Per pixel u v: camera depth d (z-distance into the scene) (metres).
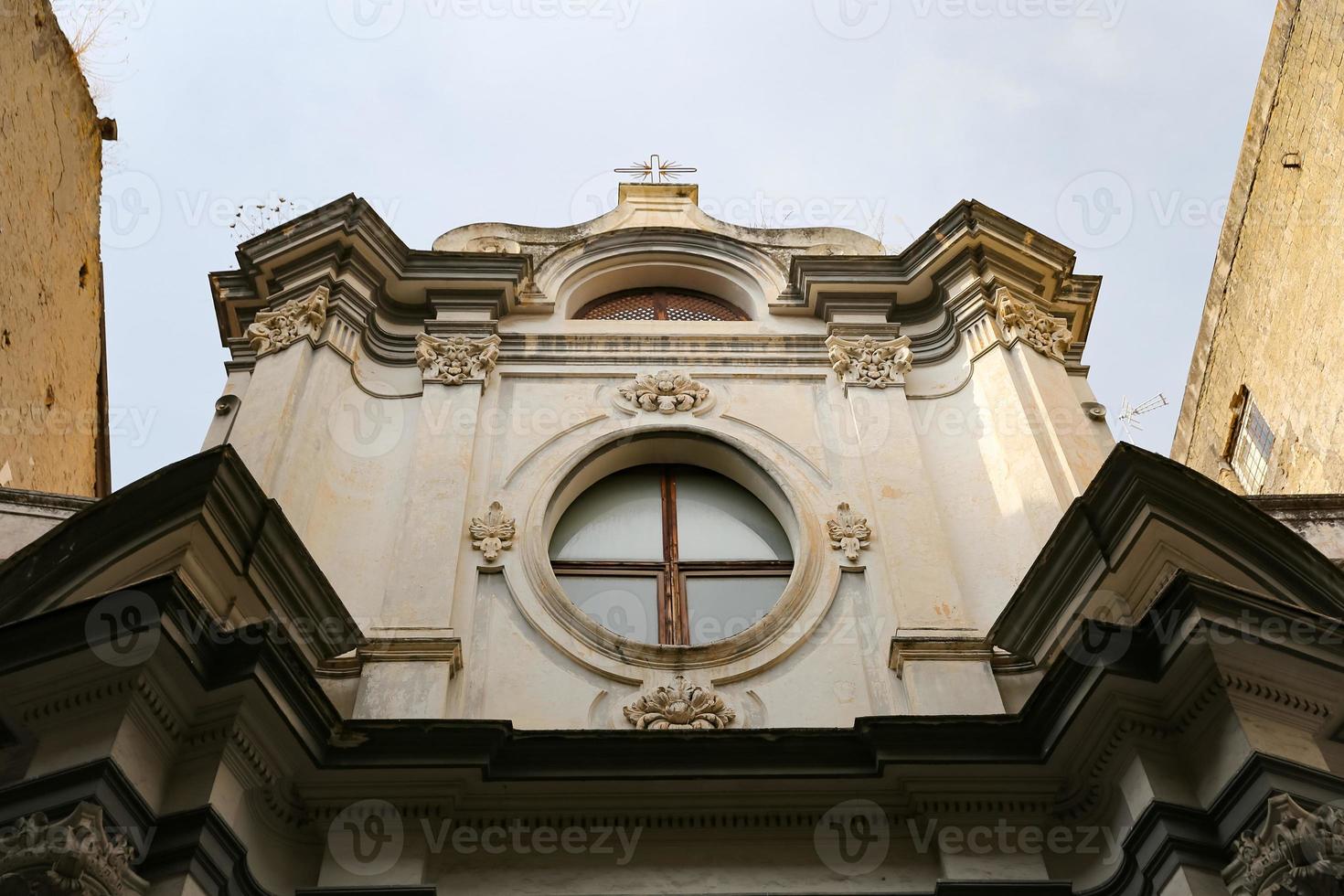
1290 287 17.48
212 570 9.55
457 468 12.02
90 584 9.31
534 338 13.55
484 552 11.45
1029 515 11.66
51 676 8.41
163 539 9.37
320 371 12.62
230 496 9.55
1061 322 13.79
